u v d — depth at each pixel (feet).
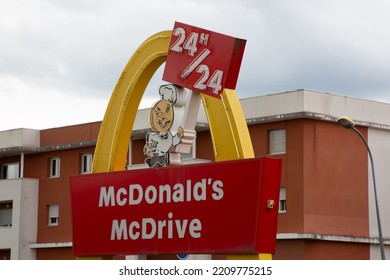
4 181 176.76
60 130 172.55
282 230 140.05
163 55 74.95
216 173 67.87
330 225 140.56
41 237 173.78
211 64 68.95
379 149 148.97
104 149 79.51
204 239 68.13
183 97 73.05
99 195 75.87
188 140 72.18
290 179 140.05
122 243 73.67
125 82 78.64
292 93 140.05
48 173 174.91
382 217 148.15
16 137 175.32
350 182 143.95
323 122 141.79
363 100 147.13
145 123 153.99
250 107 144.77
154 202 71.82
